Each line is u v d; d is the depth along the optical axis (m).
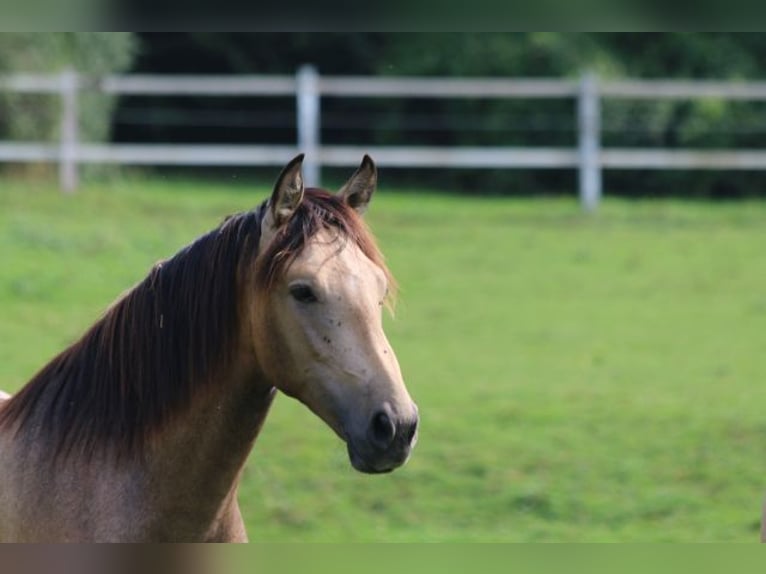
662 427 12.59
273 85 24.23
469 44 28.61
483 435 12.25
